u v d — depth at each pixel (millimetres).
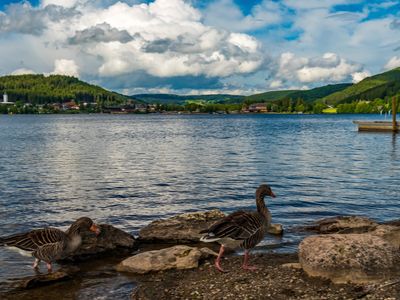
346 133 95500
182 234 16719
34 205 23156
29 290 11977
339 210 22234
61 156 49000
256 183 30547
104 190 27781
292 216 20953
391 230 15055
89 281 12625
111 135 92500
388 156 48500
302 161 44156
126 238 15938
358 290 10648
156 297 11062
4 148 59312
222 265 13625
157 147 62000
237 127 132500
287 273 12203
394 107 91562
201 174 34969
